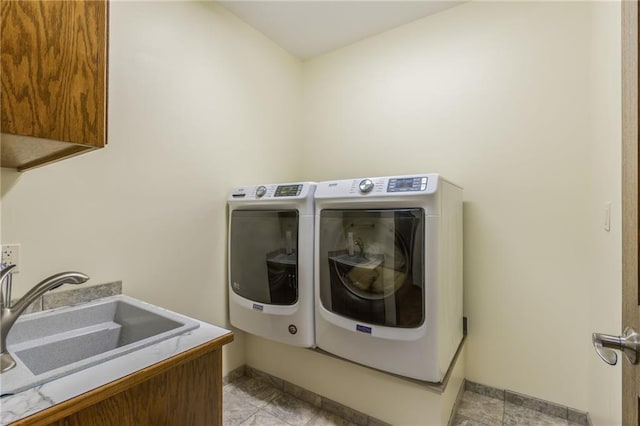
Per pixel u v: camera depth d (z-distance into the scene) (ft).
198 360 3.27
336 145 8.91
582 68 5.80
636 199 1.99
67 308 4.55
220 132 7.08
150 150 5.77
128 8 5.46
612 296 4.49
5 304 3.38
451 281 5.51
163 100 5.97
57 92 2.79
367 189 5.13
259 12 7.36
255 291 6.49
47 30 2.74
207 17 6.82
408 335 4.85
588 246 5.70
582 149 5.77
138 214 5.59
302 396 6.48
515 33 6.45
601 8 5.08
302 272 5.85
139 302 4.83
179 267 6.25
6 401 2.33
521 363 6.33
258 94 8.07
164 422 2.98
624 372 2.24
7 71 2.52
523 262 6.31
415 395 5.07
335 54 8.97
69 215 4.75
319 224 5.75
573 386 5.85
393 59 7.99
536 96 6.22
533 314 6.22
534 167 6.22
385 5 7.15
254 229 6.55
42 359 4.02
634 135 2.00
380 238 5.11
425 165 7.47
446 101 7.21
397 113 7.90
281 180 8.75
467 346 6.88
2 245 4.12
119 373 2.72
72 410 2.37
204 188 6.73
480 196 6.76
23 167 4.15
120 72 5.34
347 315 5.40
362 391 5.67
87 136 2.99
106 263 5.16
